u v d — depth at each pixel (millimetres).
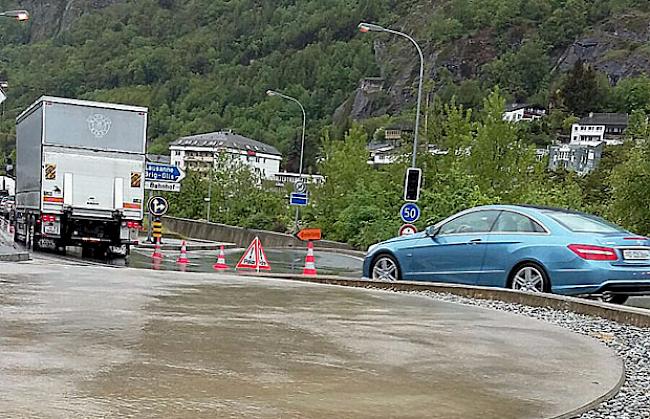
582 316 10109
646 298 13906
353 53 146750
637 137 29750
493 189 32188
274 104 132750
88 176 21422
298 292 10109
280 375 5043
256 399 4406
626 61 150875
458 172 30859
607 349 6840
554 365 5961
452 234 12992
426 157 33812
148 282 10297
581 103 144375
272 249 36562
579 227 11727
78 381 4574
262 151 122438
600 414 4797
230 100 138000
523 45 152125
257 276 12805
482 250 12328
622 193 28609
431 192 30844
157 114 138250
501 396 4859
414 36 153500
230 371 5062
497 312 9148
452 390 4934
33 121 22906
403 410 4383
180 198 60062
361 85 139000
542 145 134750
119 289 9211
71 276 10492
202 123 133125
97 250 24438
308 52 143625
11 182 55875
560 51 157750
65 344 5629
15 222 27297
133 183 21797
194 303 8305
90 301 7957
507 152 33156
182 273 12188
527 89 148125
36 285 9203
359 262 27641
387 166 36938
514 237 12023
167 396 4348
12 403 4039
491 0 157500
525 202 31312
